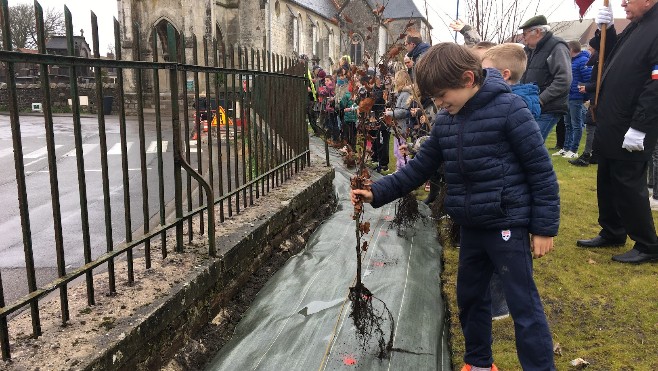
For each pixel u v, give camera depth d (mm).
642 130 3910
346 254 4270
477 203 2408
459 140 2430
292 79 5820
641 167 4094
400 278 3766
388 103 6344
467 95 2365
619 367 2773
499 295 3258
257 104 4727
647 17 3938
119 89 2635
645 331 3152
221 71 3754
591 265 4242
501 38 7773
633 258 4250
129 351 2242
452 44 2373
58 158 10680
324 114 11539
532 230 2359
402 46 4145
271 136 5074
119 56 2643
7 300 3332
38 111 27594
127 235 2746
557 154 9773
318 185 5633
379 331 2865
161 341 2525
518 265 2371
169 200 6473
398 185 2672
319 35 45094
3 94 28469
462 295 2666
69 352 2070
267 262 4051
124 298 2568
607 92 4145
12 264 4109
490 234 2441
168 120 21797
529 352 2328
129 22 27125
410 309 3299
